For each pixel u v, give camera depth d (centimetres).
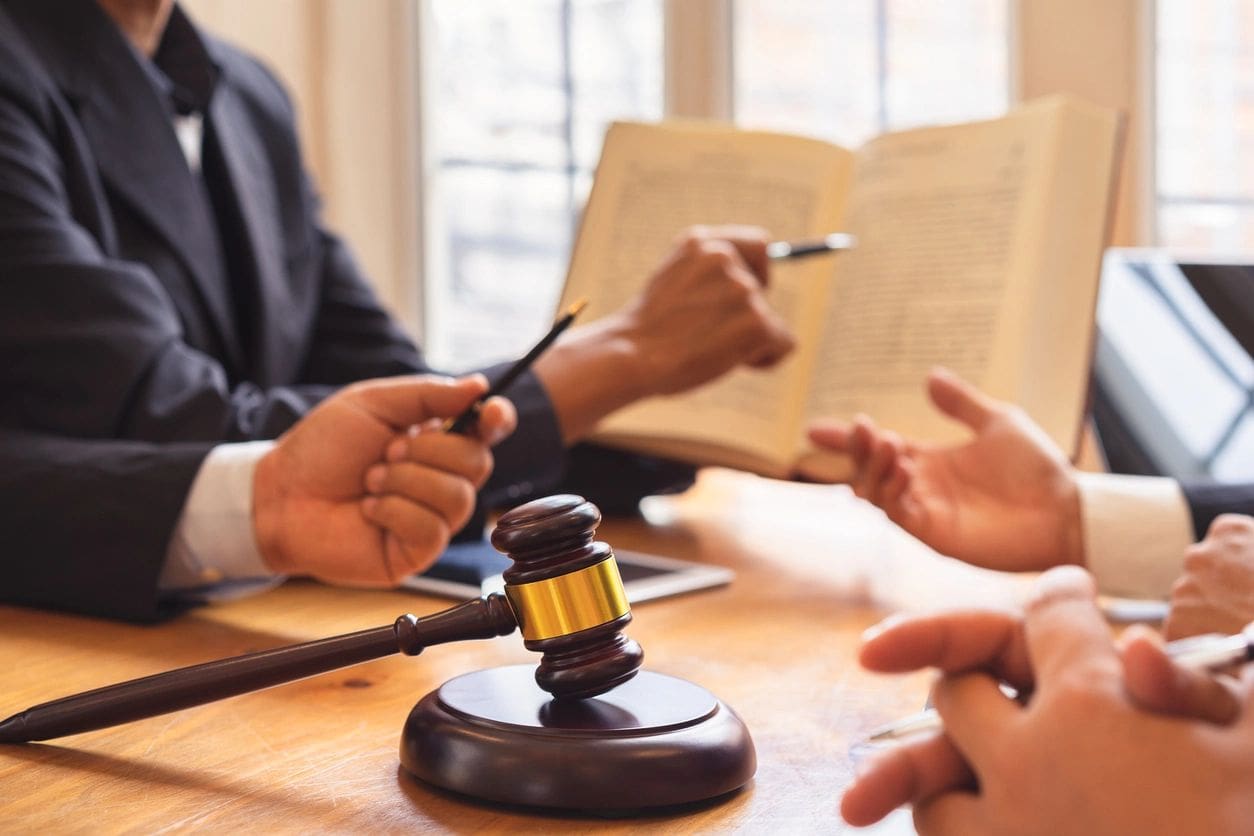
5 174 121
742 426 142
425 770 60
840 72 273
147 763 64
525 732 58
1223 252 255
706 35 274
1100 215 132
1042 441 113
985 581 118
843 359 139
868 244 142
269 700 75
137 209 140
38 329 115
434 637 62
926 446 116
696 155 156
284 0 282
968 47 264
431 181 301
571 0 294
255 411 125
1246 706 41
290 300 166
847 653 89
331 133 288
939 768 45
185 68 158
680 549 135
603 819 56
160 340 118
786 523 154
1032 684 46
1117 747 40
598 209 159
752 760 61
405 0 291
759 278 135
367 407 96
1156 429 154
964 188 135
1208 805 39
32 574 100
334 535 95
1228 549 82
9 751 66
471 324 308
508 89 300
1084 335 131
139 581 96
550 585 61
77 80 138
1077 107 131
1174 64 251
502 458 121
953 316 131
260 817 57
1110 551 108
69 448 105
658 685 65
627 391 127
